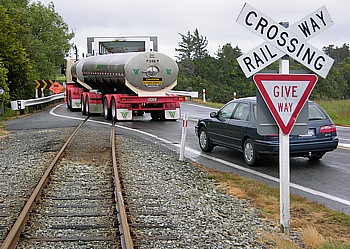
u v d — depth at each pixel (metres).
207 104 38.16
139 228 7.37
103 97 28.05
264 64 6.96
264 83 6.98
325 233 7.20
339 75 67.25
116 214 8.07
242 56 6.93
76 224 7.58
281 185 7.25
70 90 33.78
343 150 15.05
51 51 62.09
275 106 7.04
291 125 7.09
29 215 7.95
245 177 11.35
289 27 6.97
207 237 7.00
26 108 35.91
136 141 17.44
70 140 17.36
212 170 12.09
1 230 7.37
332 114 26.95
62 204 8.83
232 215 8.16
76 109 33.47
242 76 84.69
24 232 7.15
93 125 23.53
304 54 7.03
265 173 11.91
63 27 64.38
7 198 9.31
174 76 24.59
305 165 12.80
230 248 6.55
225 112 14.30
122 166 12.43
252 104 13.15
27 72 38.69
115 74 25.02
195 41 94.25
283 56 7.03
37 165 12.82
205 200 9.17
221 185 10.45
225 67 85.56
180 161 13.43
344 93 68.06
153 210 8.41
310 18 7.02
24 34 47.62
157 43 29.02
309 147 12.23
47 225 7.55
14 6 56.06
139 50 29.22
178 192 9.80
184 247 6.58
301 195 9.62
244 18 6.87
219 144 14.44
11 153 15.18
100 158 13.80
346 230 7.34
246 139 12.97
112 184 10.44
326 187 10.33
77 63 31.95
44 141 17.64
